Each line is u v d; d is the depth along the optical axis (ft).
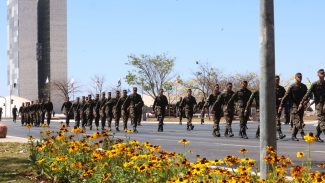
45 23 525.34
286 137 67.21
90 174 25.57
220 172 21.53
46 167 30.09
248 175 21.66
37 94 520.83
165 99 93.45
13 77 536.42
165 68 281.13
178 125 133.18
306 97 54.90
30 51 521.24
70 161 29.14
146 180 23.70
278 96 60.85
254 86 294.66
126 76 278.67
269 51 22.93
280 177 22.47
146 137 72.54
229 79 302.45
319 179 19.47
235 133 84.38
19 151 49.83
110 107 98.12
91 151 30.96
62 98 469.16
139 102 88.02
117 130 92.73
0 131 74.18
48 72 521.24
